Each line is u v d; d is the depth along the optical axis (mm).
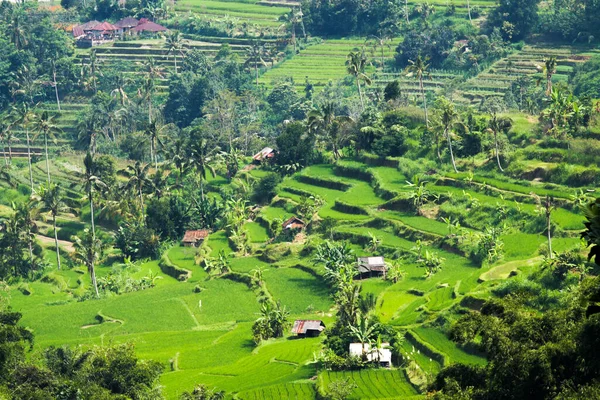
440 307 168375
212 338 187000
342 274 195250
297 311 194250
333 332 164625
